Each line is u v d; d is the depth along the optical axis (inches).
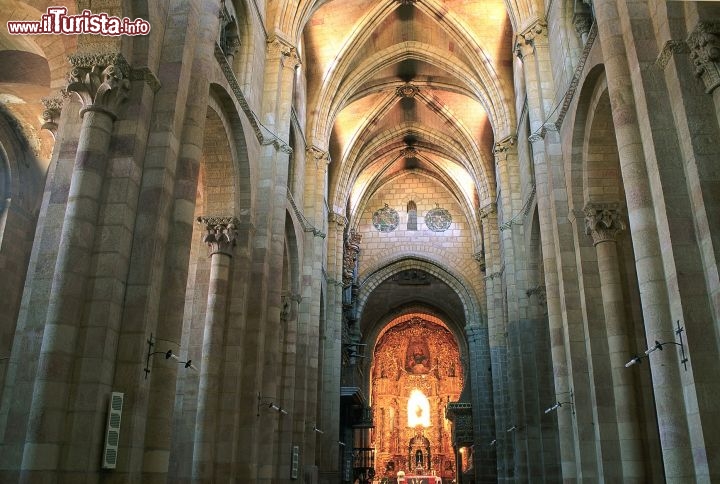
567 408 688.4
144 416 418.3
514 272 1059.3
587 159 652.7
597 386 604.4
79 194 423.8
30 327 424.8
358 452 1819.6
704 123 410.9
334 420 1221.7
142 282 431.5
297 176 1030.4
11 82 695.1
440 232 1763.0
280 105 831.7
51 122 590.9
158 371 441.7
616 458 579.8
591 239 652.7
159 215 450.3
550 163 730.8
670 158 421.7
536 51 805.2
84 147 435.2
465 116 1408.7
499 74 1131.9
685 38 430.3
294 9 874.1
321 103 1159.6
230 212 696.4
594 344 618.8
